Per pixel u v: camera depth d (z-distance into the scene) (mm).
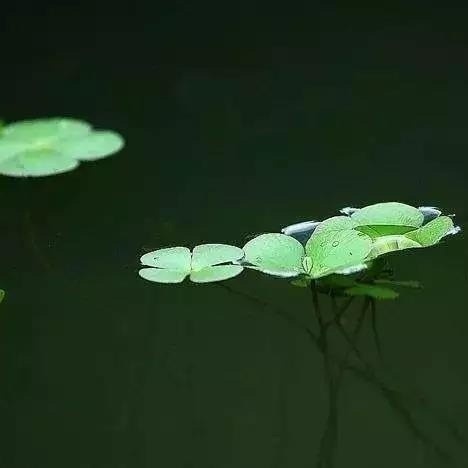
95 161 819
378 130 823
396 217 754
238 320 735
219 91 859
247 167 809
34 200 797
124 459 702
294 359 723
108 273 756
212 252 747
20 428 711
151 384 721
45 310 744
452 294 735
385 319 730
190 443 704
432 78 851
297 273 740
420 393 711
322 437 703
